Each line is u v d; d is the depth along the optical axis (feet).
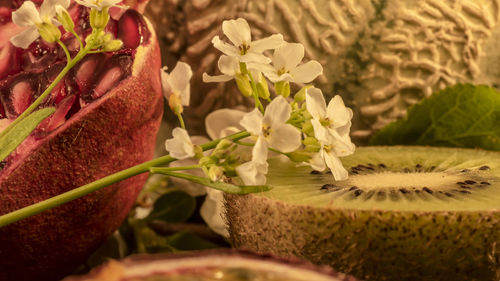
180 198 0.56
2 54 0.48
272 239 0.45
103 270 0.36
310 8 0.56
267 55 0.55
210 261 0.38
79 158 0.46
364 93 0.56
